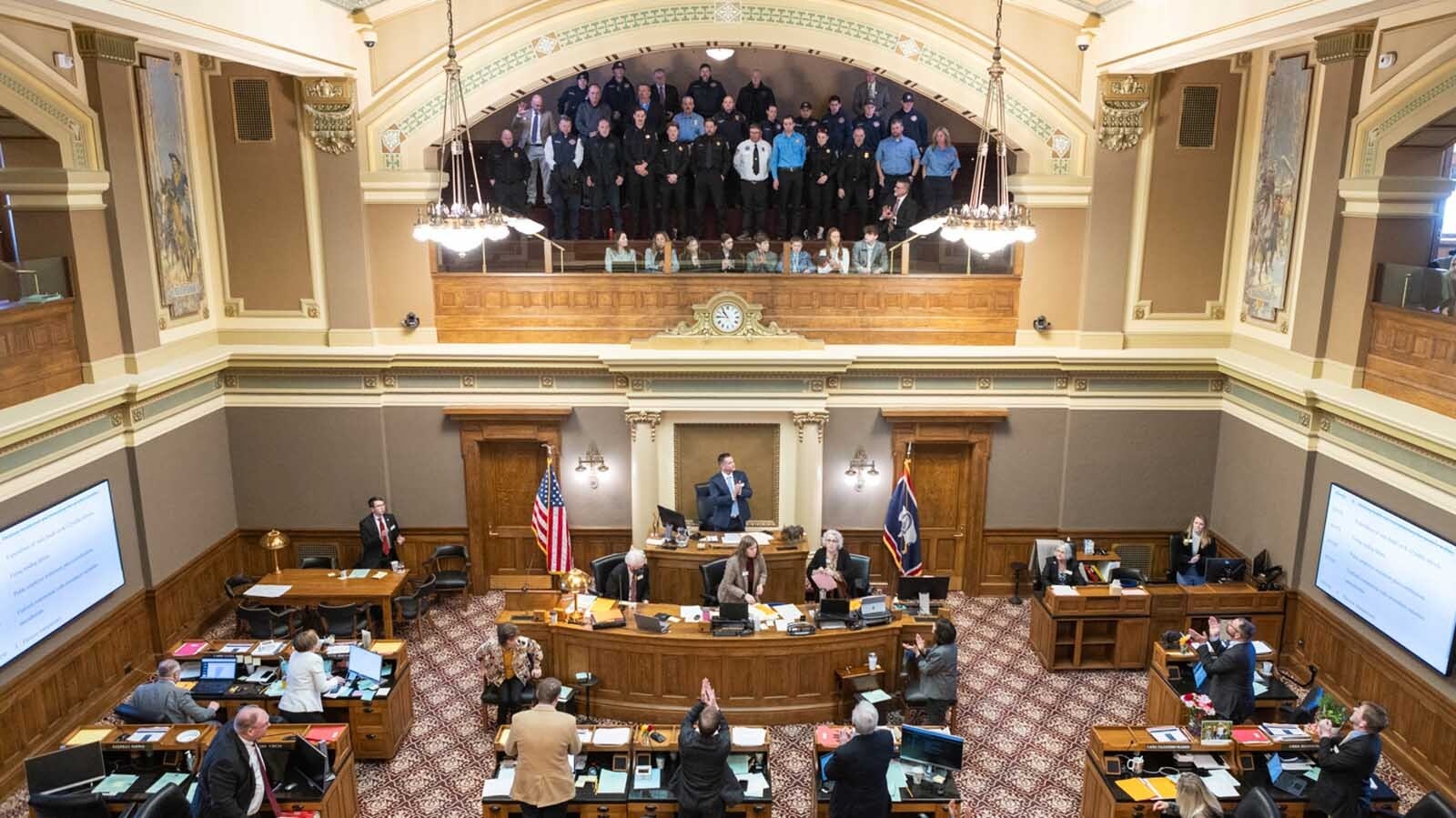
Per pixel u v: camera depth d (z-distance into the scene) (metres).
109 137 11.77
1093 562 14.46
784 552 14.30
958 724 11.87
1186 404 14.85
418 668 13.20
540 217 17.53
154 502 12.87
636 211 16.61
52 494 11.02
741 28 14.25
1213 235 14.38
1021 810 10.27
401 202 14.41
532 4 13.98
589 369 14.76
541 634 11.91
